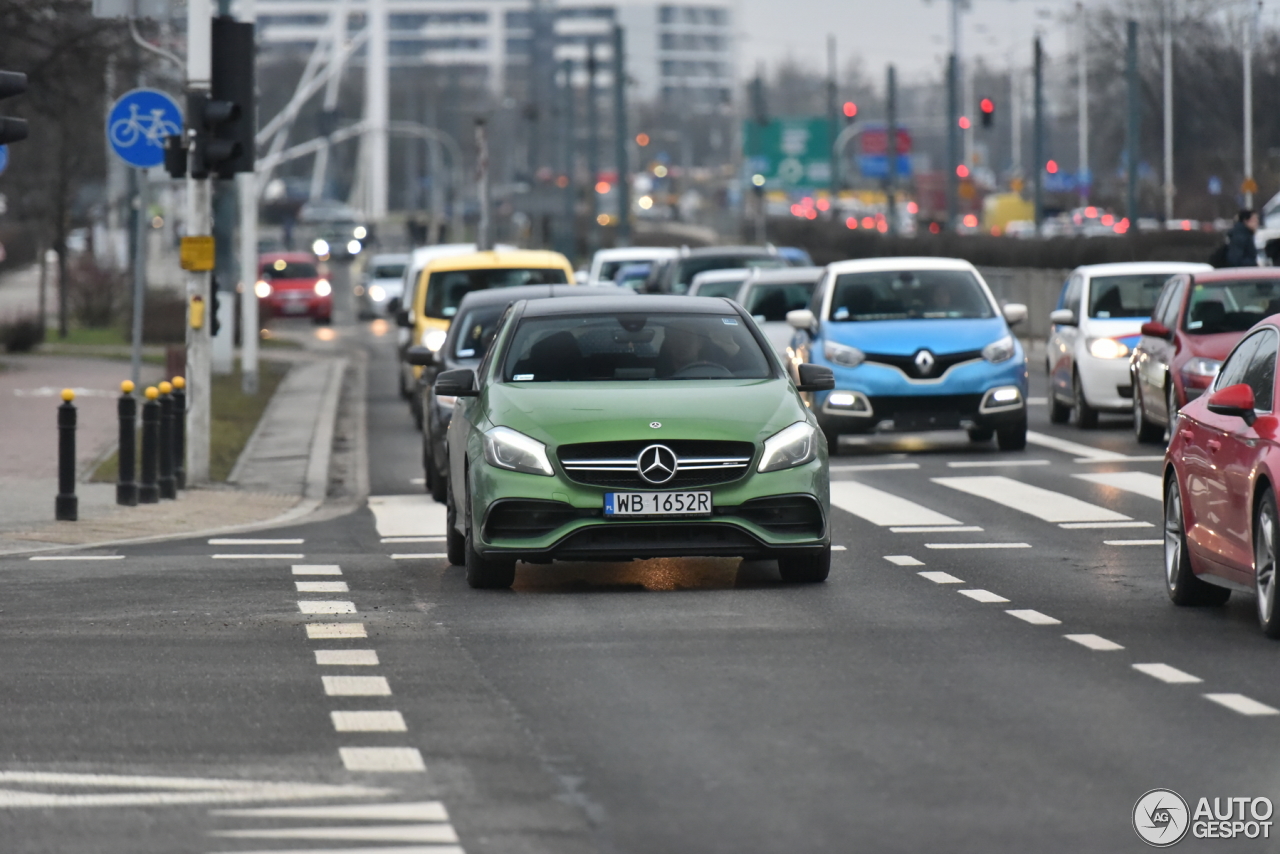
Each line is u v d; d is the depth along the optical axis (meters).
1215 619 30.70
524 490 33.25
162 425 51.94
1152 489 51.34
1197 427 31.61
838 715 23.38
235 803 19.36
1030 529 43.62
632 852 17.39
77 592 34.97
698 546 33.31
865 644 28.50
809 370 37.00
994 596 33.44
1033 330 128.38
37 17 94.56
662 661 27.25
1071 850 17.33
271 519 48.34
